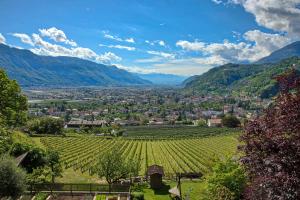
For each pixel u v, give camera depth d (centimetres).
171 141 16638
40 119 16600
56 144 12631
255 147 1625
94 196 5191
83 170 8481
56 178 7438
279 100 1655
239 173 3269
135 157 11194
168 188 6341
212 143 15512
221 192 3238
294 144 1468
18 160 5425
